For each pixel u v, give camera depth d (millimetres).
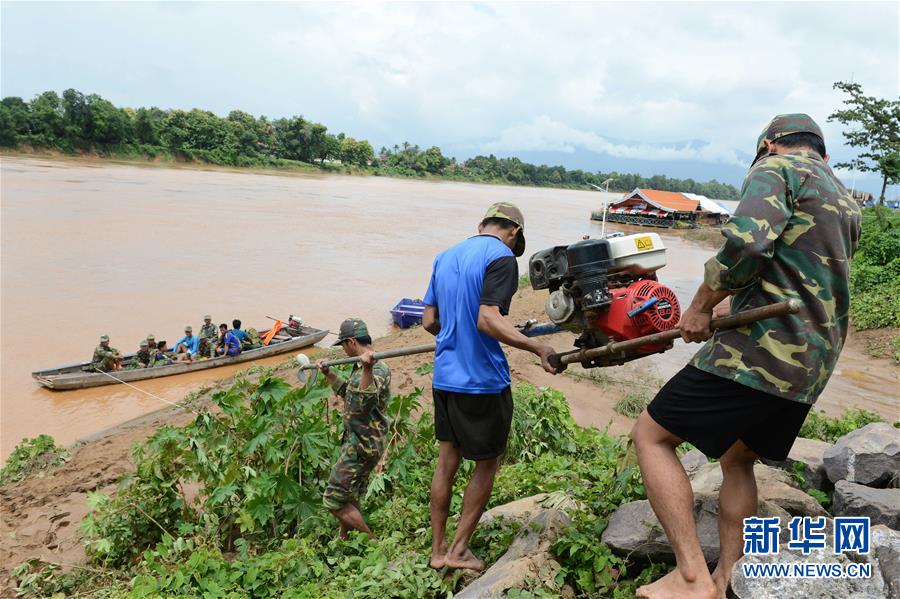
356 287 25844
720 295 2578
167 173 79500
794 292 2607
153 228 36531
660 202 65438
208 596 4383
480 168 159375
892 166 29422
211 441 6211
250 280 25719
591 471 4758
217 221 41312
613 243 3201
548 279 3270
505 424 3666
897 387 12406
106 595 5375
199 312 20828
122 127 89875
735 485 3055
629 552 3348
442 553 3883
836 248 2594
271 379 6332
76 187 53781
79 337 17812
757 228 2475
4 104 85562
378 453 5445
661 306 3109
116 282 23875
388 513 5562
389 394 5520
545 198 111688
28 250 28266
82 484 8750
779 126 2900
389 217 53250
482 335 3574
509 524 4098
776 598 2527
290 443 6031
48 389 14500
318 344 18906
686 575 2760
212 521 5895
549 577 3320
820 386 2629
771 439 2863
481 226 3898
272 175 97000
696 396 2730
